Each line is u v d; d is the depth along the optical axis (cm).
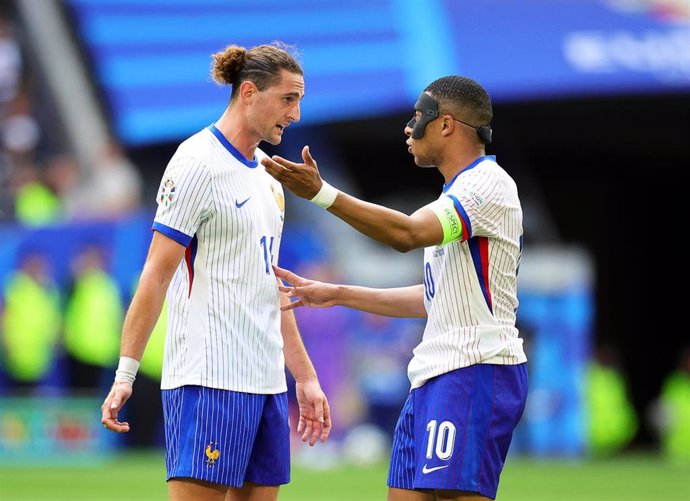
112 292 5741
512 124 7694
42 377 5688
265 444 1892
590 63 6631
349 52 6369
